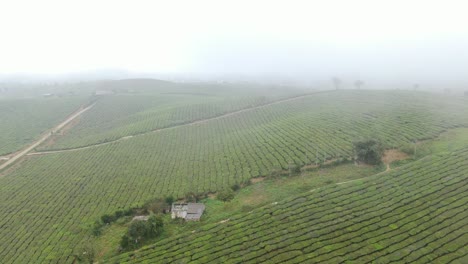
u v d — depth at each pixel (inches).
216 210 2482.8
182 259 1873.8
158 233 2231.8
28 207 3004.4
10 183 3644.2
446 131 3378.4
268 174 2950.3
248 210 2378.2
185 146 4303.6
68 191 3257.9
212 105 6515.8
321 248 1800.0
